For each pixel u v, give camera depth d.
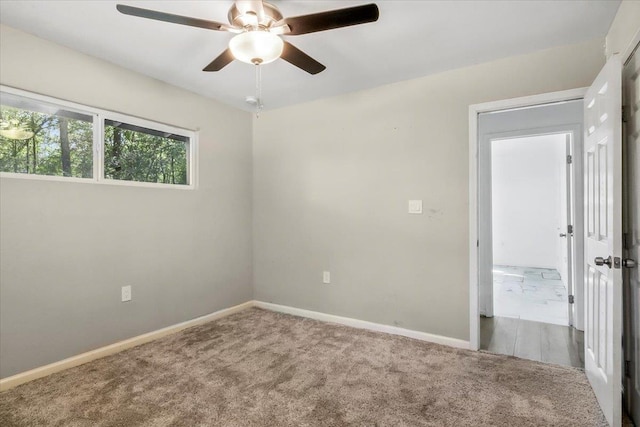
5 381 2.04
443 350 2.59
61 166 2.35
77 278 2.38
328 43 2.23
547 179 6.29
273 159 3.69
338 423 1.70
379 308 3.03
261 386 2.06
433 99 2.76
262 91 3.14
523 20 1.98
